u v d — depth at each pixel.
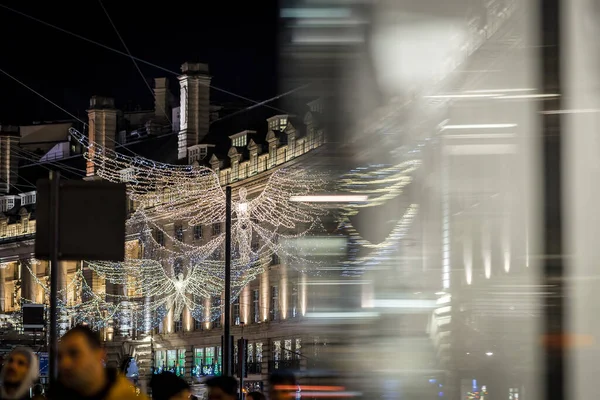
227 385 12.58
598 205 6.83
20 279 111.94
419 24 8.83
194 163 91.19
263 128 86.50
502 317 7.62
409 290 9.17
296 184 11.08
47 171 114.62
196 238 91.06
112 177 100.31
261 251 81.06
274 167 79.69
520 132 7.29
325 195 9.95
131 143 104.75
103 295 101.25
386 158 9.35
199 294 90.38
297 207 11.05
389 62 8.99
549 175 6.88
